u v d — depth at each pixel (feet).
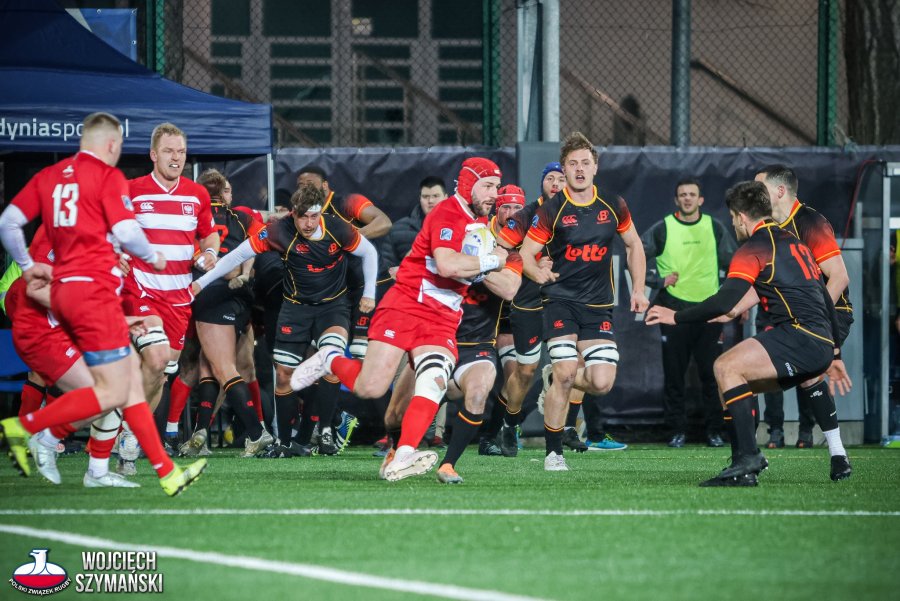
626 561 47.14
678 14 146.41
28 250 67.05
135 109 104.12
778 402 127.13
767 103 179.63
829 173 134.72
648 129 174.19
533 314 101.50
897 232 134.10
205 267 90.48
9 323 124.88
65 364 70.18
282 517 58.70
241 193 128.67
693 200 125.80
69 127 102.63
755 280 77.25
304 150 129.90
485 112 135.33
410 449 78.54
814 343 76.07
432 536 53.01
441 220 75.41
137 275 89.30
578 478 83.87
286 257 101.35
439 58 193.67
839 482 81.46
